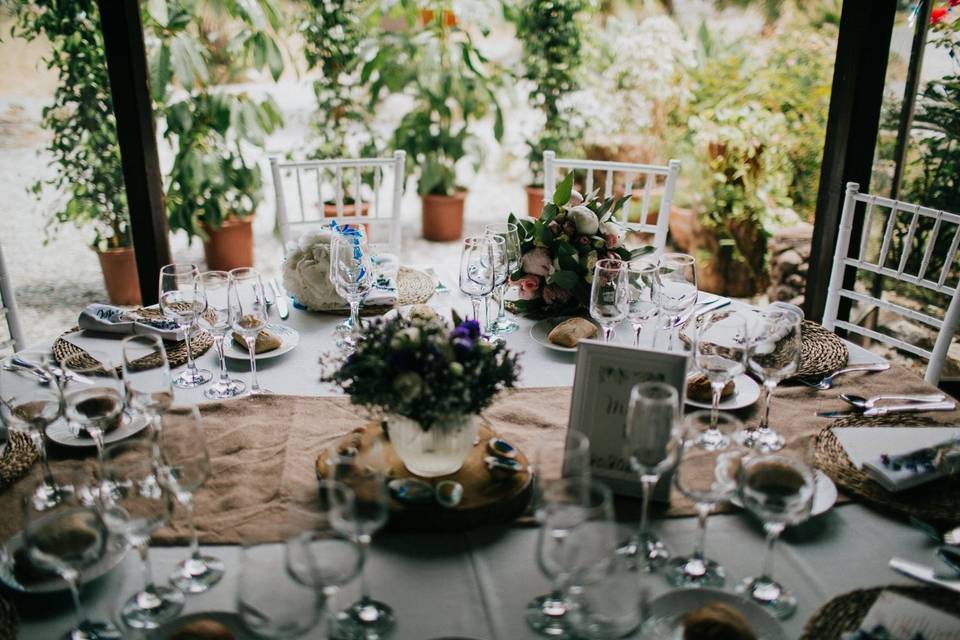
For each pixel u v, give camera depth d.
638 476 1.31
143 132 2.90
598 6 4.32
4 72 3.33
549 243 2.04
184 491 1.10
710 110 4.21
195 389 1.67
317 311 2.05
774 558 1.18
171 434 1.10
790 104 4.07
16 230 3.62
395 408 1.23
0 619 1.05
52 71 3.36
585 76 4.41
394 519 1.23
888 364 1.76
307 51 4.22
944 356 2.06
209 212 4.06
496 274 1.82
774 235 4.20
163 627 1.02
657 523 1.26
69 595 1.11
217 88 4.09
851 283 2.98
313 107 5.00
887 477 1.31
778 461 1.09
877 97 2.71
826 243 2.94
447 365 1.24
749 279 4.29
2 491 1.33
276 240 4.73
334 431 1.50
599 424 1.33
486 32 4.38
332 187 4.47
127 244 3.72
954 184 2.84
